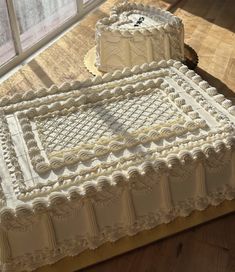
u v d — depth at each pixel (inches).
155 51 97.0
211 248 63.5
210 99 77.0
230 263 61.6
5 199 60.3
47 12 128.6
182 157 64.0
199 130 69.9
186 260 62.1
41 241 60.1
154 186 63.5
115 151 66.6
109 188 60.7
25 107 76.7
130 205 62.3
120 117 73.9
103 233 62.4
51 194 59.4
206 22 132.7
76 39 122.6
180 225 65.2
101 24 99.3
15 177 63.4
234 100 95.7
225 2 144.3
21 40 120.0
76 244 61.1
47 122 73.6
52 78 106.0
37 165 64.5
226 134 68.6
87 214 60.6
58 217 59.6
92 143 68.4
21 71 109.0
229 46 118.6
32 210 58.1
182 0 146.9
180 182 64.9
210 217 66.3
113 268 60.7
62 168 64.5
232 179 67.9
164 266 61.3
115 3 144.1
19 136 70.8
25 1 119.0
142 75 83.0
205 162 65.4
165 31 96.4
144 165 62.6
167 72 83.8
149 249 63.1
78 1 141.3
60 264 60.1
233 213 67.4
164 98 77.7
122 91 79.2
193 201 66.4
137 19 104.2
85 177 62.6
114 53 98.5
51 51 117.0
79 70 108.3
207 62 110.5
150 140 68.1
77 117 74.4
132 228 63.0
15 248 59.2
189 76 83.0
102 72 101.1
